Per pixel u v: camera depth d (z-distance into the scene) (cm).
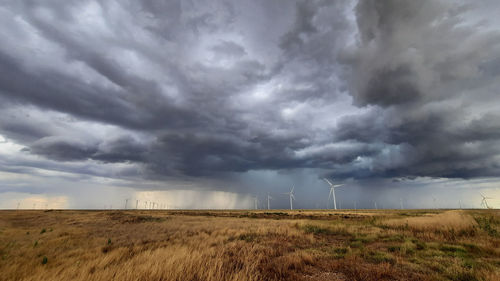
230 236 1770
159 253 934
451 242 1361
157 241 1528
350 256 1037
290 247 1316
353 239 1609
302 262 930
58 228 2455
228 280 648
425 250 1162
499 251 1062
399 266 880
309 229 2147
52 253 1154
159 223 3180
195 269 712
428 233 1664
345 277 769
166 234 1944
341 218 4050
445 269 815
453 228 1697
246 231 1986
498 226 1664
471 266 842
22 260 964
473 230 1608
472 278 720
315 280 740
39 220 4050
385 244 1386
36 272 768
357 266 886
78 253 1159
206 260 827
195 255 878
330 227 2252
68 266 845
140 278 607
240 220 3772
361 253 1112
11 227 2616
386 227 2156
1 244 1357
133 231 2177
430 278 727
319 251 1170
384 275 773
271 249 1167
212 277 636
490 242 1308
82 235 1827
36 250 1199
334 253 1125
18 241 1519
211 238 1608
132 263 769
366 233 1823
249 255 980
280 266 858
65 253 1141
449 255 1047
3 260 952
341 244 1404
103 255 1048
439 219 1992
